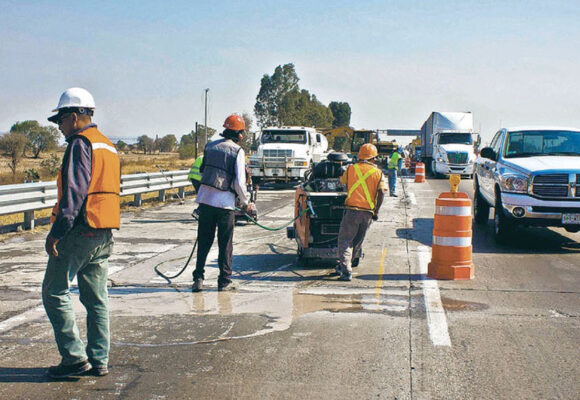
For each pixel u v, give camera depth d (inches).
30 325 225.0
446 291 277.7
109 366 181.8
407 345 199.9
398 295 270.1
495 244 422.6
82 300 173.5
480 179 520.1
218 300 263.3
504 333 213.2
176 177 746.8
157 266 340.5
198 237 279.7
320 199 324.5
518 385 166.6
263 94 3545.8
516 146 449.4
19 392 161.8
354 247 322.3
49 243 158.1
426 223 532.1
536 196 391.5
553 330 217.0
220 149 275.7
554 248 405.1
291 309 247.1
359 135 1670.8
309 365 181.8
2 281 299.4
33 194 471.5
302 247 331.0
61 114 167.2
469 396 159.2
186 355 191.5
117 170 170.9
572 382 168.9
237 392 161.8
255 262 353.7
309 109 3841.0
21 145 1667.1
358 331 215.8
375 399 157.3
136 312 243.6
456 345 200.1
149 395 159.9
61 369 170.9
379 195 302.2
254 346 199.9
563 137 453.4
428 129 1508.4
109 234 170.4
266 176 962.1
